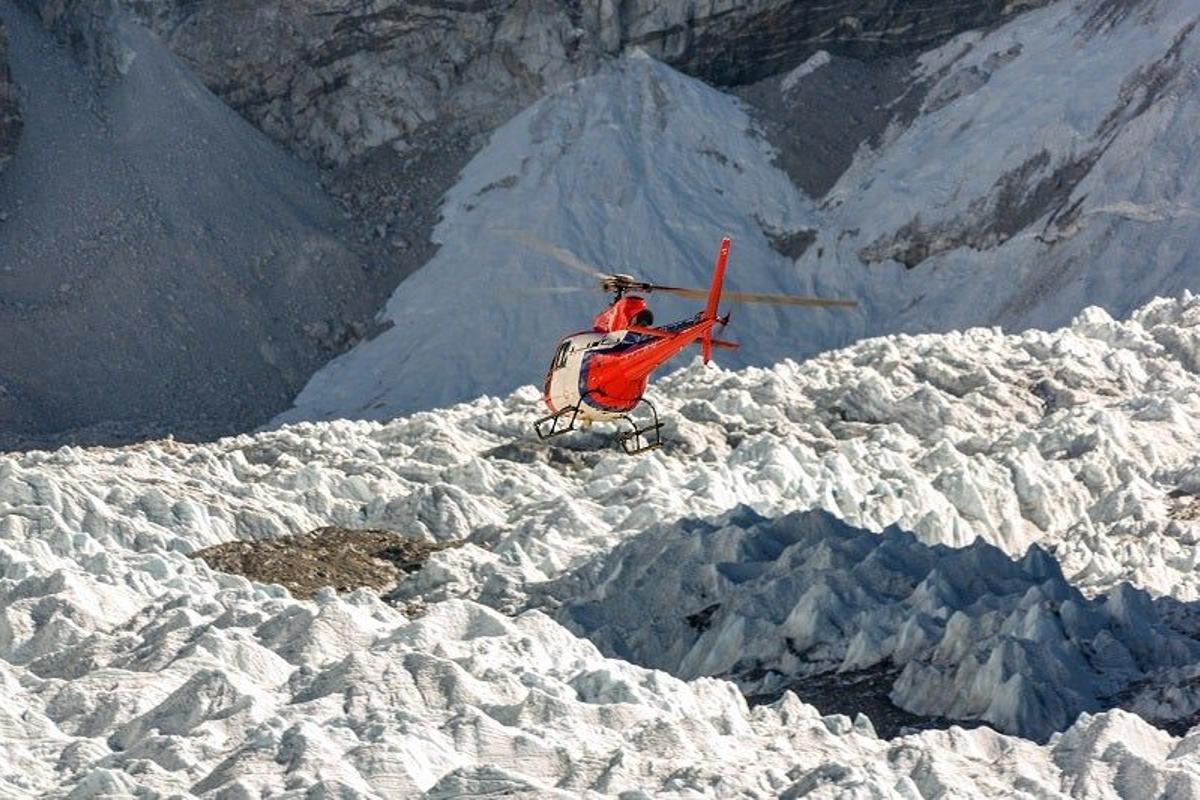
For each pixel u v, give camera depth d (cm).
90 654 7075
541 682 6284
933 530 11819
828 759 5416
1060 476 13862
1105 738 5381
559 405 10100
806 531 10344
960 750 5528
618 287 9881
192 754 5534
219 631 6800
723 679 8569
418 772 5206
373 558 11512
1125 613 8394
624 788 5116
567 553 11056
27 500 11225
